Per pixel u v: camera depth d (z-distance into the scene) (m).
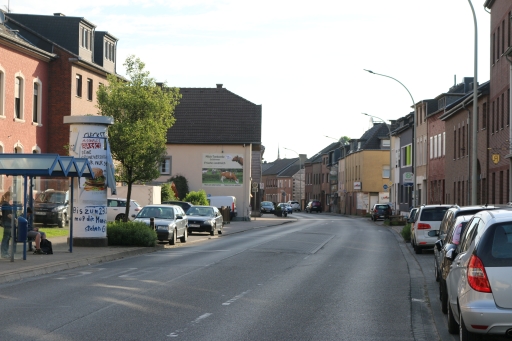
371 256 25.52
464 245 9.68
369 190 97.19
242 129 68.06
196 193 57.53
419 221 27.00
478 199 45.97
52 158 20.33
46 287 15.30
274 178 170.62
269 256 24.45
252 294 14.39
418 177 70.88
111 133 35.59
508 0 38.00
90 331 10.00
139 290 14.80
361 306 13.03
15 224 20.95
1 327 10.30
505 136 38.41
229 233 42.03
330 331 10.33
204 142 67.19
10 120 40.91
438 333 10.38
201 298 13.67
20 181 22.14
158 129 36.28
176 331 10.06
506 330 8.14
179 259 22.98
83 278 17.16
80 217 26.34
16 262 19.81
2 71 39.84
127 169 36.25
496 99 41.00
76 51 47.75
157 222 30.25
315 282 16.78
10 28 45.34
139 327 10.37
